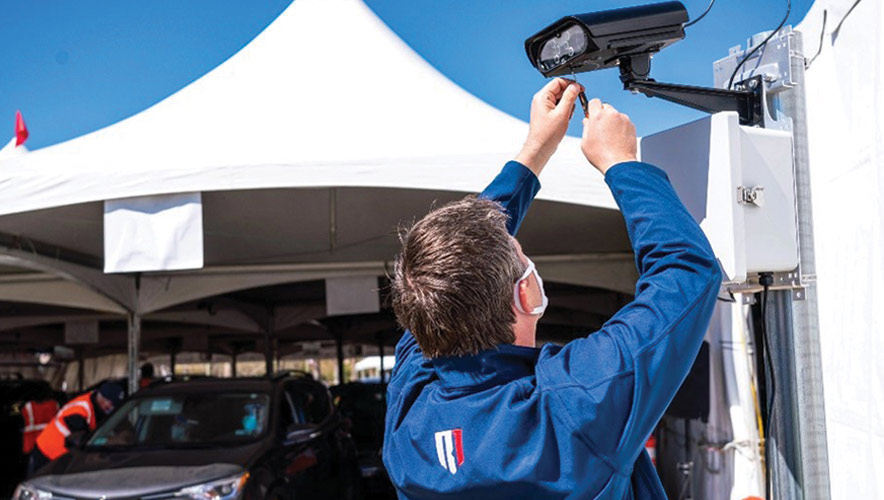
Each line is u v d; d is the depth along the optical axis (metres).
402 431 1.51
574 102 1.76
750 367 5.18
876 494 2.66
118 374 29.38
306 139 5.93
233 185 5.77
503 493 1.32
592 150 1.53
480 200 1.51
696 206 1.89
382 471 10.20
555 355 1.39
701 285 1.33
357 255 10.02
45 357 24.03
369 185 5.71
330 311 10.14
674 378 1.30
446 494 1.38
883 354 2.59
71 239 8.33
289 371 7.95
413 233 1.48
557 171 5.61
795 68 1.96
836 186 3.01
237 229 8.72
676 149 1.96
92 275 9.08
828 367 3.12
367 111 6.25
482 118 6.28
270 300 14.45
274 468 6.23
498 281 1.40
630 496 1.39
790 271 1.94
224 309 13.80
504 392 1.37
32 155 6.29
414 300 1.42
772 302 2.01
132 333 9.84
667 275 1.34
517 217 1.74
